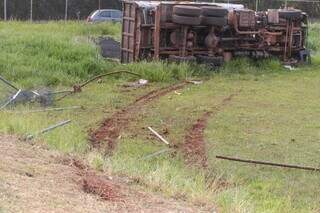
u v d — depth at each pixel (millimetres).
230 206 7027
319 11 48250
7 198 5441
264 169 10320
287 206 8359
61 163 7582
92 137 11953
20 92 14430
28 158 7418
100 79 18656
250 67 21984
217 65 21312
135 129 12797
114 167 8031
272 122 13898
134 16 21266
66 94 16266
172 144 11664
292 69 22797
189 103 15797
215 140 12148
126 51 21891
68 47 20469
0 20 38344
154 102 15828
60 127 11844
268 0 46812
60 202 5691
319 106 15930
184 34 21141
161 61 20391
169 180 7859
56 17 46719
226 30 22203
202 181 8617
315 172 10219
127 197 6484
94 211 5648
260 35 22922
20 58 18750
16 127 10203
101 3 49000
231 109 15164
